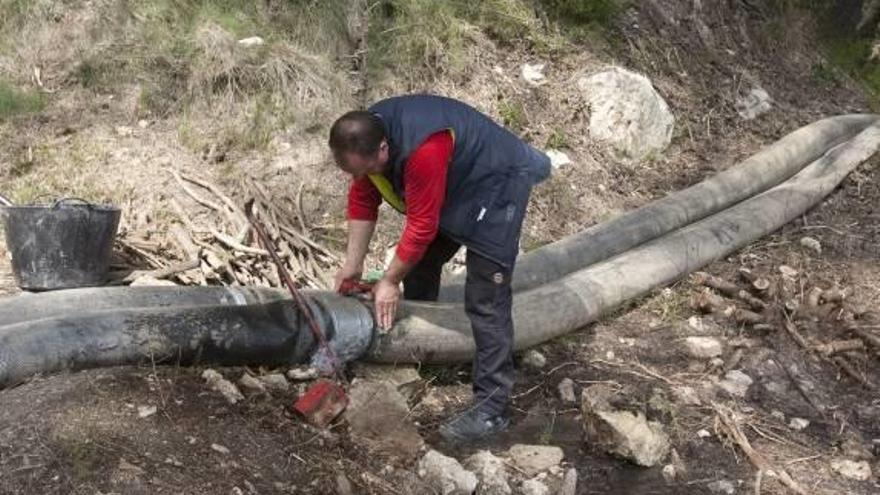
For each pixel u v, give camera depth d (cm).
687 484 359
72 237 391
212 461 297
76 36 555
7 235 399
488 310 361
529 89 642
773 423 411
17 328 319
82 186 485
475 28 650
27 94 526
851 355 470
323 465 319
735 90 757
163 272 425
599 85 649
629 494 349
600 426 369
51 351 316
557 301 447
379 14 622
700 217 592
